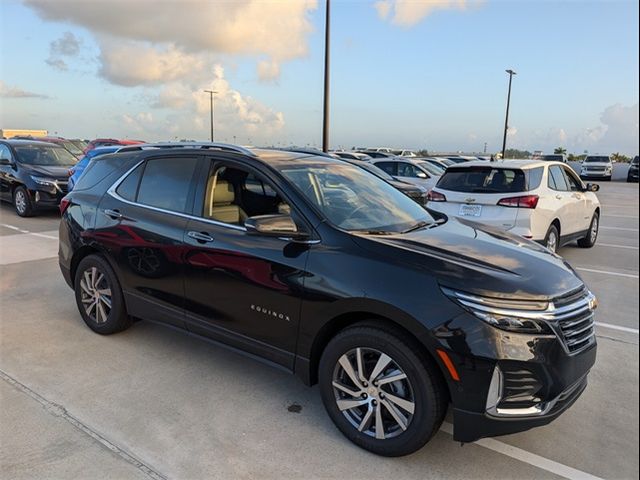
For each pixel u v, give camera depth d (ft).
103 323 14.57
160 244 12.54
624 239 33.96
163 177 13.28
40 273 21.71
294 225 10.14
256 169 11.59
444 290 8.62
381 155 75.31
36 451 9.22
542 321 8.45
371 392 9.36
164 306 12.76
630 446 9.80
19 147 40.01
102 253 14.20
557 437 10.09
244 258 10.85
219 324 11.55
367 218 11.18
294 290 10.04
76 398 11.18
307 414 10.77
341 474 8.86
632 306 18.57
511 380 8.32
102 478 8.55
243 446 9.59
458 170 24.31
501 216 22.48
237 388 11.84
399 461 9.25
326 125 60.39
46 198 36.86
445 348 8.38
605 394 11.82
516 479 8.84
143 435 9.84
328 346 9.78
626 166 118.83
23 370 12.50
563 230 25.41
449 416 10.88
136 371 12.58
